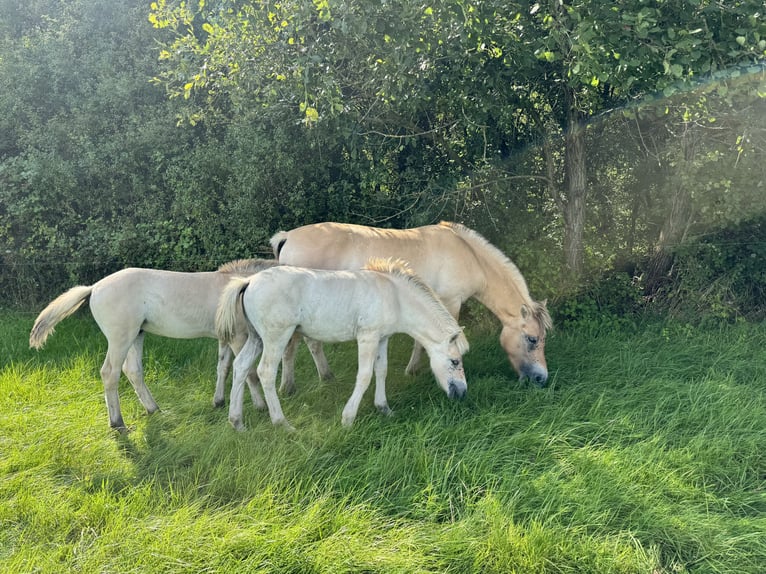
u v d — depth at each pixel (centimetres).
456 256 539
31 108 827
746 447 394
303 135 729
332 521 316
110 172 805
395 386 531
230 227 761
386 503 338
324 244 513
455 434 412
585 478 354
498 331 681
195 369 569
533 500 337
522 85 679
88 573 284
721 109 623
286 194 754
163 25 623
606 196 775
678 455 379
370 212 749
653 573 291
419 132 715
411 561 289
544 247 713
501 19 569
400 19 520
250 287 432
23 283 841
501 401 482
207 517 319
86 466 385
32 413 455
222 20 613
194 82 648
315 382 544
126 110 823
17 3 895
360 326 443
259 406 487
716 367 549
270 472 361
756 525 313
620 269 759
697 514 323
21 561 290
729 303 679
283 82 644
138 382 473
